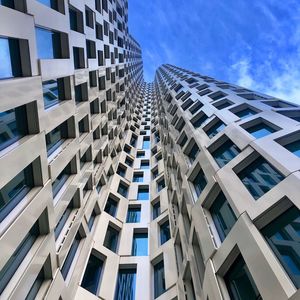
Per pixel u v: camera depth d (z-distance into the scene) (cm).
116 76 3916
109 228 2733
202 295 1389
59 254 1516
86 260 2075
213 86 3319
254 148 1455
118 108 4162
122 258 2453
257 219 1091
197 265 1548
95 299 1903
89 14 2444
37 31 1362
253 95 2705
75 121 1828
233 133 1753
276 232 1028
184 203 2130
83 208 2083
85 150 2119
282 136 1454
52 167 1419
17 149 1077
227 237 1207
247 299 1018
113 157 3766
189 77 4716
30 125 1252
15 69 1148
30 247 1278
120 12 4362
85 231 2155
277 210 1065
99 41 2722
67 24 1677
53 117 1448
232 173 1447
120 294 2150
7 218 1045
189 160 2294
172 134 3141
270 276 881
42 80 1314
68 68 1681
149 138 5631
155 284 2222
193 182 2009
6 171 994
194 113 2822
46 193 1327
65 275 1759
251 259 988
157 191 3519
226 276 1197
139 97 8294
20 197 1190
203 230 1469
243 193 1273
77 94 2156
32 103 1232
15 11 1082
